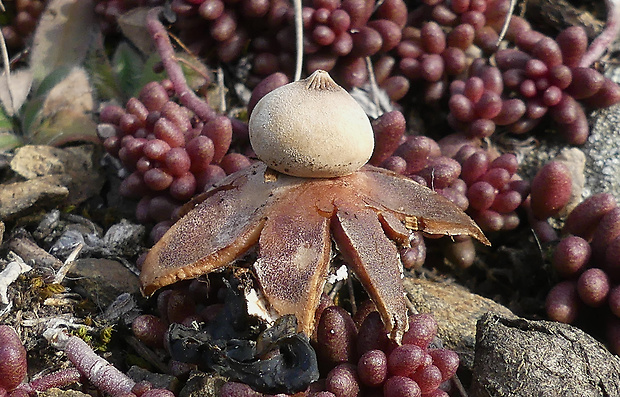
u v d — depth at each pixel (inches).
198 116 10.4
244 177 9.1
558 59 10.7
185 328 8.8
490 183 10.1
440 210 9.1
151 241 9.8
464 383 9.4
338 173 8.8
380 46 10.6
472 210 10.2
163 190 9.9
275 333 8.5
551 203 10.1
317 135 8.7
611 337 9.5
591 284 9.5
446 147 10.7
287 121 8.7
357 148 8.7
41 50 11.2
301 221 8.7
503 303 10.3
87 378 9.0
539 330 9.1
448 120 10.8
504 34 11.2
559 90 10.7
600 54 11.0
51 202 10.1
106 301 9.6
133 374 9.1
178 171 9.7
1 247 9.9
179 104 10.7
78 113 10.9
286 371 8.5
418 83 11.1
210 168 9.8
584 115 10.8
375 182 9.0
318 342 8.9
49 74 11.1
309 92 8.8
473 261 10.4
